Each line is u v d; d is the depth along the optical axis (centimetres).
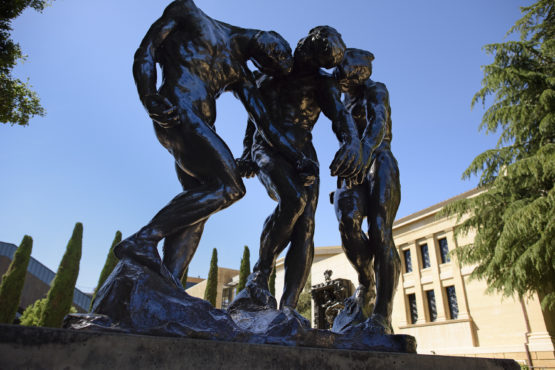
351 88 267
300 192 224
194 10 202
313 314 1908
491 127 1176
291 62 233
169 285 146
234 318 195
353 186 248
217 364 112
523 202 1041
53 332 95
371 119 243
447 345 1727
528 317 1466
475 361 167
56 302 1736
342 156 208
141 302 135
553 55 1162
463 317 1694
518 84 1159
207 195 172
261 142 248
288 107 254
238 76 218
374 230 236
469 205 1184
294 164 222
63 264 1825
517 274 959
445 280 1839
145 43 188
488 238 1141
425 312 1886
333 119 234
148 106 174
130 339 104
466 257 1212
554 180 1004
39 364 91
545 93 1040
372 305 241
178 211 166
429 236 1961
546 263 950
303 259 234
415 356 153
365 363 140
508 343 1502
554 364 1330
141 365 102
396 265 232
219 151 178
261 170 239
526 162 1008
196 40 199
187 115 182
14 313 1628
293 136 246
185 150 181
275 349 123
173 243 196
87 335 99
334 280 1802
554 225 881
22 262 1705
